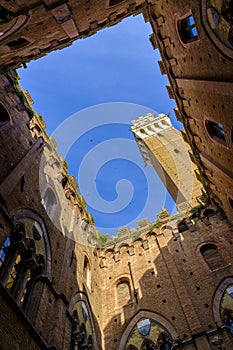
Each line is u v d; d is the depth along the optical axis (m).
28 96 23.31
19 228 14.92
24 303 13.77
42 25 14.67
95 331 20.19
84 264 24.19
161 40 20.41
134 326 21.02
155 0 18.59
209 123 18.80
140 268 25.89
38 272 15.45
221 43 13.23
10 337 10.84
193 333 18.05
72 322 16.62
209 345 16.98
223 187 21.38
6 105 18.95
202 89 16.86
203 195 29.48
